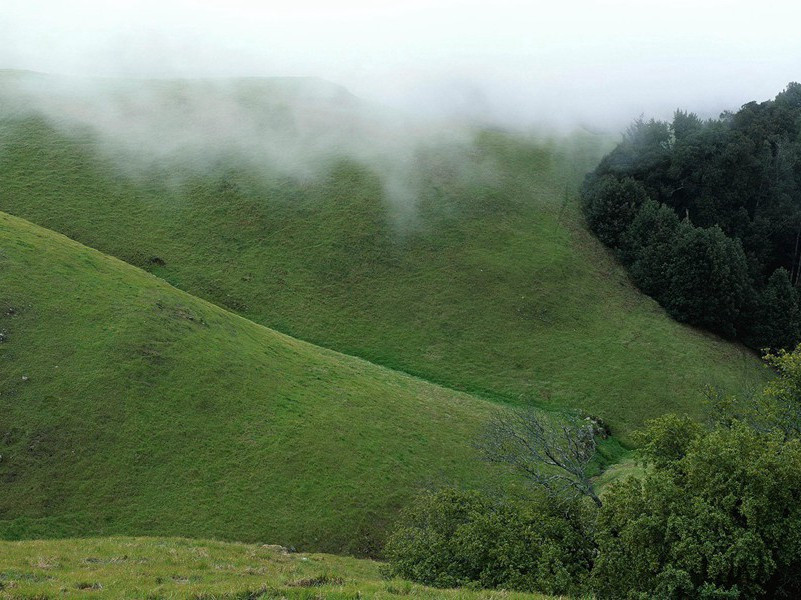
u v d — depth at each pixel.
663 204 102.25
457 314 84.38
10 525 35.94
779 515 23.70
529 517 28.84
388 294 86.25
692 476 25.41
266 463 46.28
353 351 76.75
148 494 40.91
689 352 83.38
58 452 41.34
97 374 47.50
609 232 104.00
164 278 80.50
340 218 96.75
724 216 112.06
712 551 22.55
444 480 50.22
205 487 42.72
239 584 21.02
